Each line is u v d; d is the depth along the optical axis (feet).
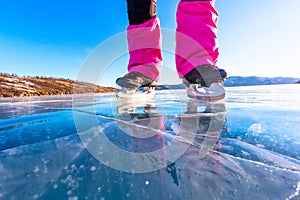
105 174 1.82
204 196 1.57
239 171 1.90
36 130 3.33
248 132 3.12
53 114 5.18
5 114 5.62
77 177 1.76
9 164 1.97
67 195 1.55
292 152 2.35
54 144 2.55
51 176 1.77
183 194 1.59
